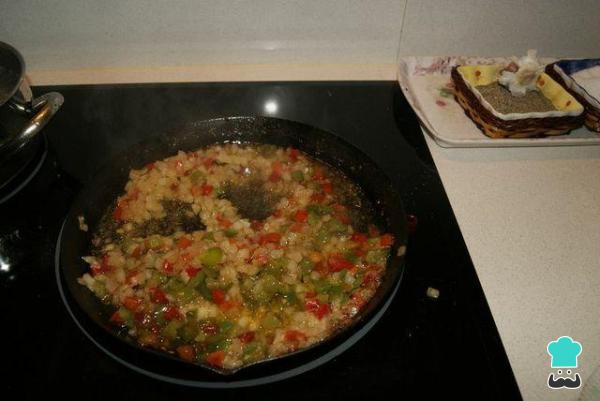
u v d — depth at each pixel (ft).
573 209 3.30
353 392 2.36
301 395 2.35
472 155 3.69
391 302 2.73
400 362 2.48
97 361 2.45
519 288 2.82
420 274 2.86
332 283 2.90
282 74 4.24
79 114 3.83
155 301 2.82
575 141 3.66
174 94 4.00
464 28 4.13
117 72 4.19
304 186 3.49
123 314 2.71
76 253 2.94
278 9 3.90
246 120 3.66
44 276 2.82
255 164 3.64
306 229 3.21
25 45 3.97
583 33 4.25
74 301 2.57
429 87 4.16
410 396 2.35
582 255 3.00
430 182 3.43
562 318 2.68
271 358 2.28
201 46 4.11
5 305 2.68
